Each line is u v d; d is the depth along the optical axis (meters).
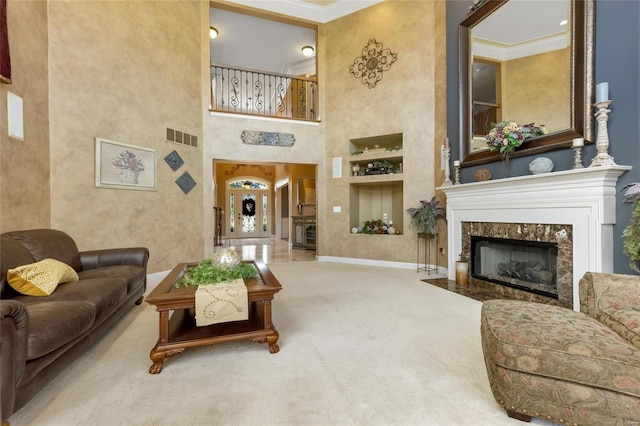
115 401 1.50
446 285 3.83
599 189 2.39
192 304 1.86
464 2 4.15
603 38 2.53
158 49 4.30
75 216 3.42
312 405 1.47
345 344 2.13
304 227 8.27
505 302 1.72
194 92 4.93
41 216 3.08
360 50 5.54
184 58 4.74
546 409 1.25
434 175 4.85
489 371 1.45
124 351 2.06
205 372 1.77
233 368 1.81
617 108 2.43
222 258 2.37
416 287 3.75
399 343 2.14
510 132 3.15
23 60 2.83
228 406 1.46
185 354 1.99
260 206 13.38
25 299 1.87
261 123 5.55
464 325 2.48
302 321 2.57
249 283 2.12
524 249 3.33
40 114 3.08
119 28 3.81
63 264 2.28
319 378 1.70
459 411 1.42
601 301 1.56
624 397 1.12
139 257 3.11
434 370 1.78
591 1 2.58
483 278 3.67
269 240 11.38
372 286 3.80
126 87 3.89
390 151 5.29
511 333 1.35
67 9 3.38
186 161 4.75
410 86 5.07
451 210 4.10
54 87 3.27
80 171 3.46
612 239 2.44
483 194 3.54
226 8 5.40
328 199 5.91
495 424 1.33
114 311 2.31
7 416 1.22
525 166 3.22
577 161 2.57
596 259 2.42
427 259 4.94
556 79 2.90
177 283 2.11
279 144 5.64
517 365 1.30
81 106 3.47
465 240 3.91
